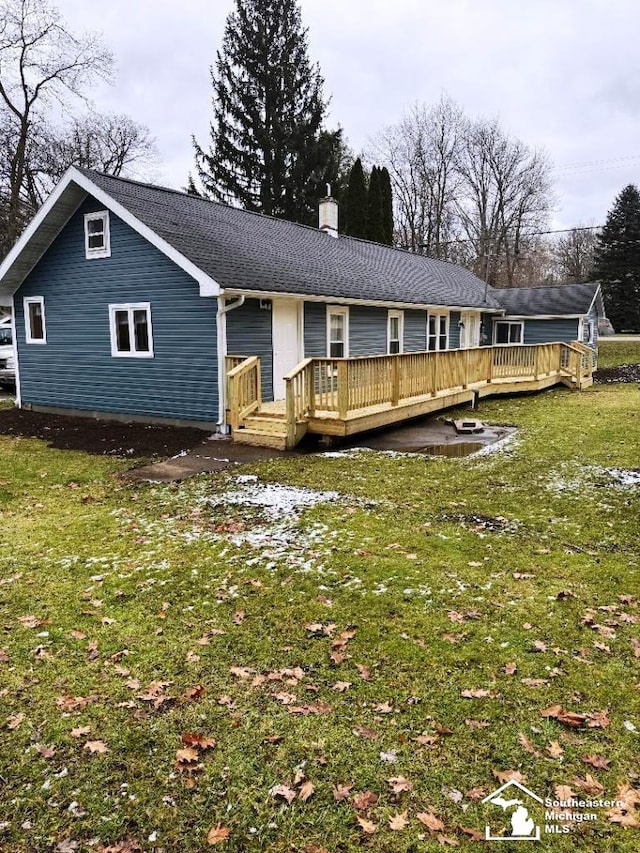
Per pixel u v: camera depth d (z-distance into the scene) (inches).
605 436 391.9
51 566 189.2
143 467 330.3
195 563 188.5
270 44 1258.0
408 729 108.5
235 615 153.6
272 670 128.6
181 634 145.0
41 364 550.3
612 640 137.7
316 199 1284.4
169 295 442.0
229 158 1279.5
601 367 1047.0
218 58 1266.0
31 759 102.3
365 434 416.5
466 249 1670.8
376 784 95.6
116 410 496.7
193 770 99.3
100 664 132.4
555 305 981.2
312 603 159.0
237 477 299.4
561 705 114.4
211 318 420.5
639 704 114.4
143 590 169.8
